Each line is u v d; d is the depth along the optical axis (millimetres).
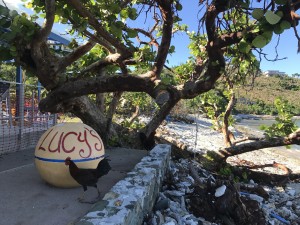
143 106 9859
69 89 3154
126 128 4500
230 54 2939
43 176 2361
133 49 3105
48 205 2051
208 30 2656
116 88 3008
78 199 2158
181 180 3557
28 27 2752
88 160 2301
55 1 2727
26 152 3689
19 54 3012
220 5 2428
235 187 2922
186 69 4551
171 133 9883
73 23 2834
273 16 1777
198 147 8219
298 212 3646
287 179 4676
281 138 4391
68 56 3279
